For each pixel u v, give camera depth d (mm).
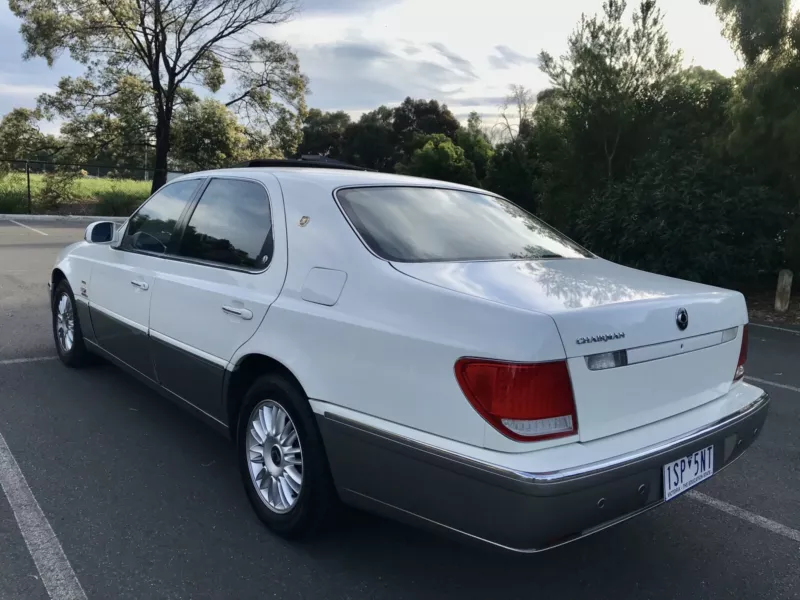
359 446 2545
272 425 3047
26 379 5094
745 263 10867
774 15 10289
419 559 2934
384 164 67625
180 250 3832
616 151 15008
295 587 2682
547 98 19094
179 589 2621
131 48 25969
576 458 2201
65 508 3205
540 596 2707
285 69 27703
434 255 2900
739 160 11492
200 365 3428
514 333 2195
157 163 27062
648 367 2482
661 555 3051
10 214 22656
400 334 2438
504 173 27547
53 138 26250
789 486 3801
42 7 24375
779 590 2791
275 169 3590
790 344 7844
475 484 2197
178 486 3492
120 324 4301
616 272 3141
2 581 2609
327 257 2885
